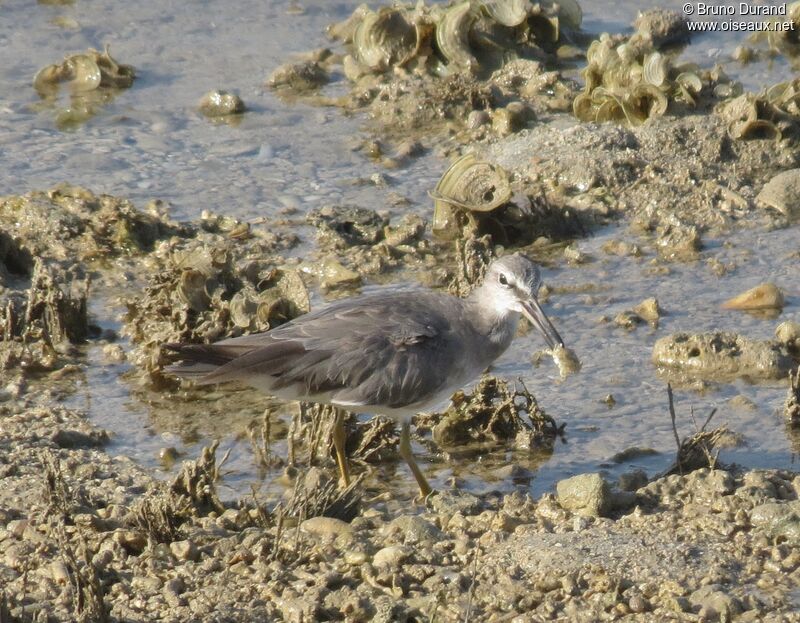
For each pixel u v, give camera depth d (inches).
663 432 487.8
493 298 470.3
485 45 818.8
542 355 543.8
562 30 855.7
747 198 673.6
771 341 530.6
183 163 719.1
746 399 503.8
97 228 633.0
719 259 622.5
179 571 374.9
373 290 597.0
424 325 448.8
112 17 906.1
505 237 645.9
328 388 439.2
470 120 757.9
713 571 370.0
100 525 400.2
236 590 365.7
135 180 697.6
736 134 707.4
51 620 343.6
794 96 725.3
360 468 474.0
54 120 764.6
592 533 396.5
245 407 510.6
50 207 644.1
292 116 776.3
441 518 416.5
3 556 384.2
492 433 489.1
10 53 848.3
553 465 469.7
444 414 495.2
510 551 385.7
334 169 716.7
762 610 351.9
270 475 463.2
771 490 422.6
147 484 442.6
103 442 480.1
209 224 650.8
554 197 671.8
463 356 456.8
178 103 790.5
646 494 426.0
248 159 725.3
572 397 512.1
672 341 533.6
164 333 535.8
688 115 731.4
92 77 806.5
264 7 928.9
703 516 405.7
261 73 829.8
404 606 356.2
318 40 878.4
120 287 597.0
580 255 624.7
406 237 638.5
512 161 709.9
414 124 767.7
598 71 768.9
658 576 368.5
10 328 544.1
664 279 606.2
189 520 417.7
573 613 351.6
